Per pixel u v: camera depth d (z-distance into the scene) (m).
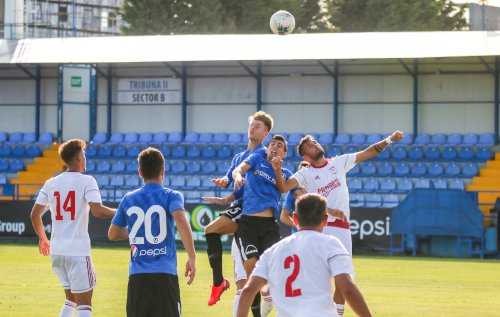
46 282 24.53
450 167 45.06
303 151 15.10
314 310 9.17
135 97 50.12
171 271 12.05
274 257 9.45
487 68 44.88
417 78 46.34
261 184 15.26
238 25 81.44
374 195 44.06
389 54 43.31
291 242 9.43
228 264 30.72
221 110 49.16
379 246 36.03
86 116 50.41
